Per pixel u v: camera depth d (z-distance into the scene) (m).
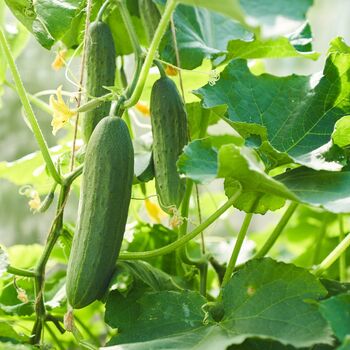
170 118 0.91
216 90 0.98
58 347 1.18
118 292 0.92
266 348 0.87
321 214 1.46
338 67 0.98
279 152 0.90
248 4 0.71
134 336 0.89
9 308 1.06
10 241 2.06
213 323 0.87
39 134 0.92
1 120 2.08
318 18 2.61
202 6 0.74
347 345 0.71
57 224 0.95
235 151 0.79
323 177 0.88
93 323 1.34
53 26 0.98
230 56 1.09
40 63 2.09
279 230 1.04
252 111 0.99
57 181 0.93
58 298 1.11
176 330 0.88
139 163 1.01
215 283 1.40
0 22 1.20
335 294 0.93
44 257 0.95
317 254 1.35
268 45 1.07
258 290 0.87
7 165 1.22
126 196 0.87
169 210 0.92
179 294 0.91
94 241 0.86
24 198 2.05
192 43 1.06
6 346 0.87
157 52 0.97
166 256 1.13
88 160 0.87
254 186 0.86
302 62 2.55
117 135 0.86
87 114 0.94
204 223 0.92
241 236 0.97
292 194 0.80
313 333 0.81
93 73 0.95
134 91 0.88
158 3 0.99
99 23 0.95
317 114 0.99
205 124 1.14
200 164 0.84
